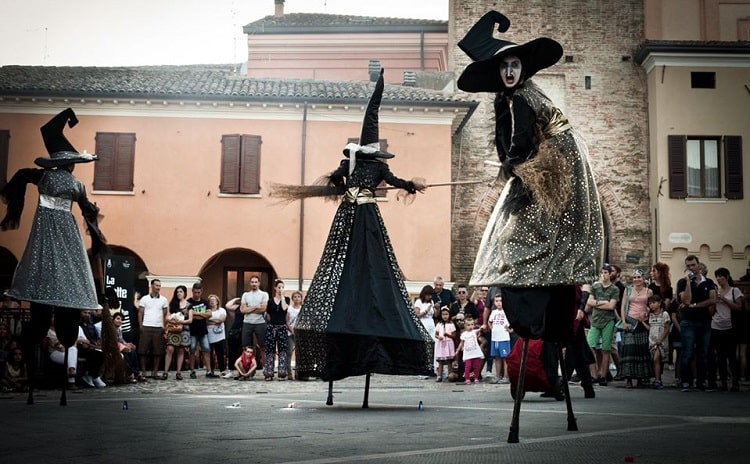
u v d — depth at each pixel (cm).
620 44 3222
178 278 2806
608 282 1535
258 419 687
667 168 3034
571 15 3241
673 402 1006
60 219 876
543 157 520
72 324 884
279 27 3738
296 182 2852
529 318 498
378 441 506
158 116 2848
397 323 816
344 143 2873
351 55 3750
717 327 1334
